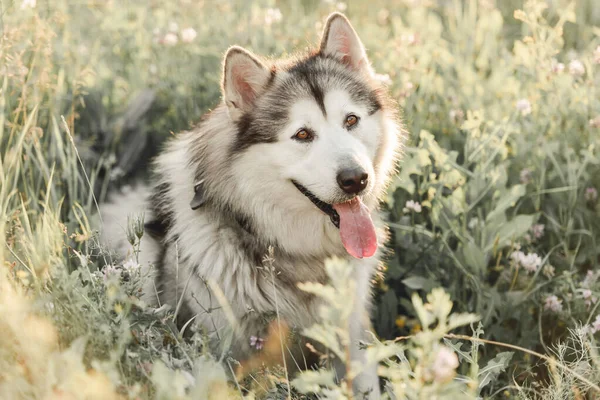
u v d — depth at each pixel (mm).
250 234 3838
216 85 6262
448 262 4555
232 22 7340
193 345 2854
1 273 2859
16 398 2328
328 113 3734
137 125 6141
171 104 6203
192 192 3938
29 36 4918
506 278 4461
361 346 3074
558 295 4297
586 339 3389
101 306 2850
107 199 5684
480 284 4238
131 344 2820
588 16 8641
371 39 7059
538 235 4742
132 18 7340
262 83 3842
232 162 3781
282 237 3861
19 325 2465
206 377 2379
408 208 4586
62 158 4535
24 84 4480
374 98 3984
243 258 3787
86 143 5766
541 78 5215
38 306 2652
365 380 3791
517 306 4250
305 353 3967
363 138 3834
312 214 3854
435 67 6031
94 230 3559
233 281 3762
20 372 2420
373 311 4637
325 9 8078
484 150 4820
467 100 5766
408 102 5355
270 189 3791
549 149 4738
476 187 4523
